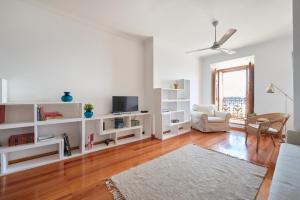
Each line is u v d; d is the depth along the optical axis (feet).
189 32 11.69
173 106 14.60
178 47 15.07
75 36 9.77
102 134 10.09
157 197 5.25
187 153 9.18
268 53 13.43
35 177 6.57
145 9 8.63
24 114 8.06
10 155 7.61
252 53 14.33
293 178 3.87
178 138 12.56
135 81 13.07
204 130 14.23
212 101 18.04
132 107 12.26
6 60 7.54
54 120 8.07
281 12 8.73
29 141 7.63
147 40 13.35
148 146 10.60
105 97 11.20
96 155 8.98
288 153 5.41
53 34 8.90
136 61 13.12
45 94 8.67
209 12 8.84
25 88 8.06
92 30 10.53
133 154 9.13
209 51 16.10
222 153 9.15
